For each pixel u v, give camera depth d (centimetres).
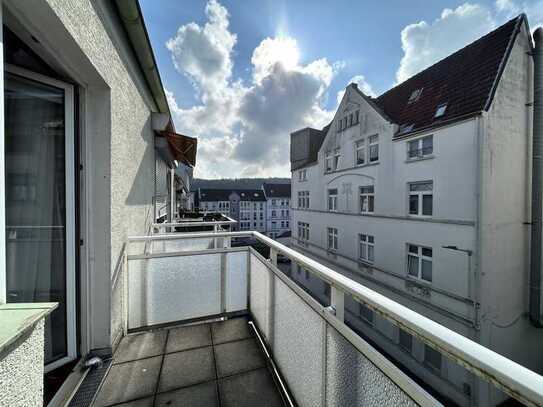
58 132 159
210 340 205
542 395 38
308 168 1578
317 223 1462
